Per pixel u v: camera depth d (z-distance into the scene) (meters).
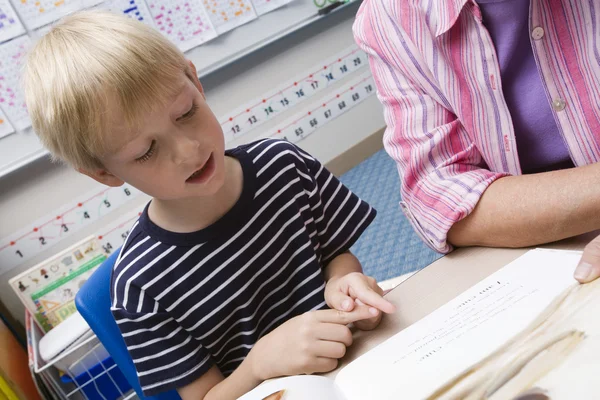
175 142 0.49
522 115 0.59
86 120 0.48
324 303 0.70
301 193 0.71
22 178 1.64
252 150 0.70
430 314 0.43
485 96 0.57
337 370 0.42
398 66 0.62
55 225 1.73
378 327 0.45
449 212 0.51
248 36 1.97
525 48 0.57
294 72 2.14
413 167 0.58
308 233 0.71
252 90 2.05
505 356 0.34
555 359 0.33
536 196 0.46
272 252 0.68
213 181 0.54
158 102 0.49
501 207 0.48
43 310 1.48
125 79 0.48
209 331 0.65
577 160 0.58
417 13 0.59
